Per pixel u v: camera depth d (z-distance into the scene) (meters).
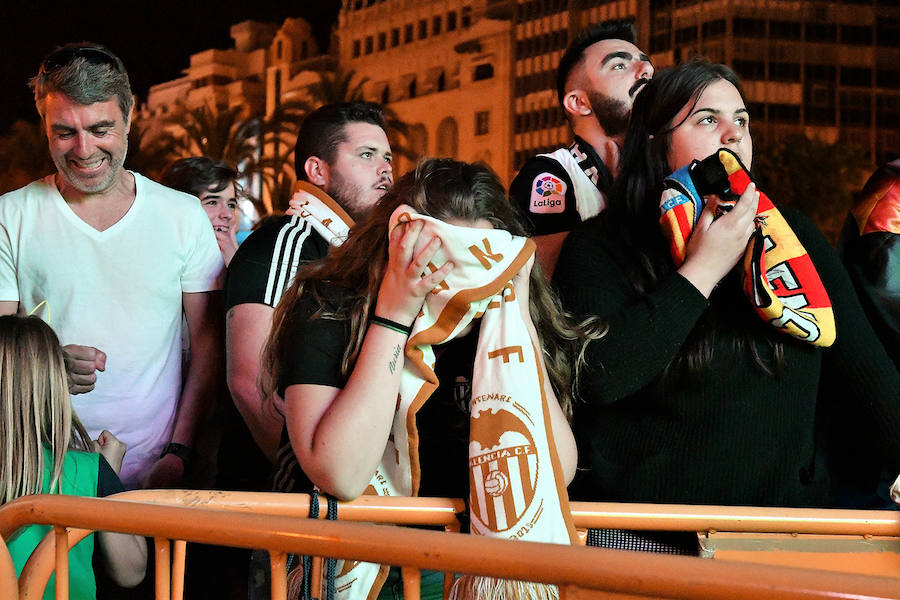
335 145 3.27
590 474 2.16
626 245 2.24
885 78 60.19
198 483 3.39
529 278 2.02
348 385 1.86
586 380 2.09
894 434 2.13
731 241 2.05
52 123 2.92
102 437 2.63
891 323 2.60
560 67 3.61
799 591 1.20
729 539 1.94
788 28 59.41
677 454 2.09
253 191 43.03
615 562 1.30
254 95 73.62
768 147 49.72
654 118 2.32
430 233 1.86
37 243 3.02
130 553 2.37
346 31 71.75
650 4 60.03
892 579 1.19
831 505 2.38
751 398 2.07
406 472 1.93
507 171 62.72
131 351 3.05
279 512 1.86
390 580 2.00
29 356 2.27
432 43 66.88
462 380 1.99
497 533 1.82
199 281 3.22
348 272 1.96
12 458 2.24
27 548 2.06
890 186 2.70
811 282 2.09
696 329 2.09
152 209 3.12
